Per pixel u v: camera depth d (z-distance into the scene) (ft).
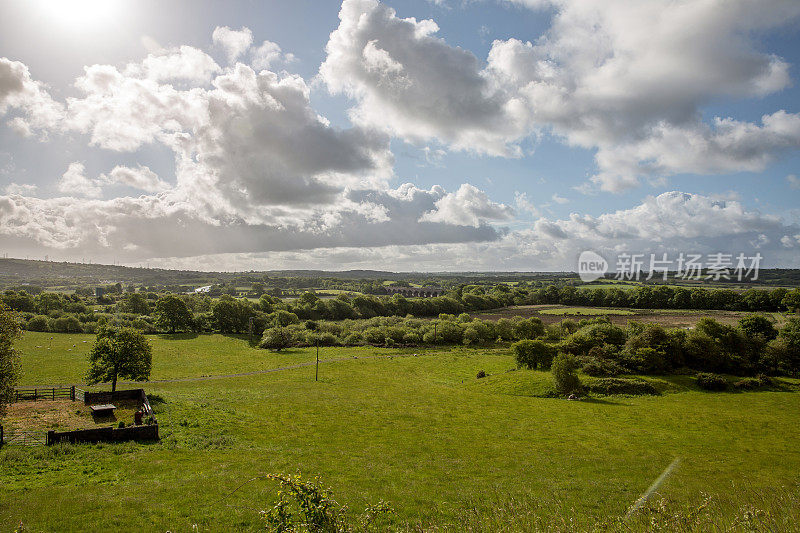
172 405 139.03
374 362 278.67
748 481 88.94
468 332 364.17
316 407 158.51
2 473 77.71
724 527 33.24
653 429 137.08
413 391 199.52
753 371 215.51
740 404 170.19
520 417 152.25
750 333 254.06
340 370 252.21
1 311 98.94
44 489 71.87
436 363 277.44
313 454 105.29
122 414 126.21
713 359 212.84
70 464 84.53
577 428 138.21
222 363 268.21
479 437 127.85
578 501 74.43
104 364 163.94
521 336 369.09
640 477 93.30
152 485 76.89
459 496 78.33
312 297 504.43
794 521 32.89
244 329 404.16
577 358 225.76
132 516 64.44
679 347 215.92
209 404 147.43
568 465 102.06
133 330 173.47
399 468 97.35
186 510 67.51
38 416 121.08
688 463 104.06
